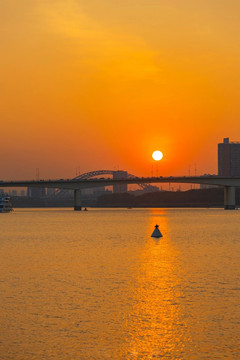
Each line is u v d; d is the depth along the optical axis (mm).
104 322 46031
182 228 191125
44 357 37844
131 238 142500
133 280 67062
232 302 53469
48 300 54500
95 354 38438
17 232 168750
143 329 44062
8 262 86750
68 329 44031
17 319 46875
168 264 83938
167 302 53594
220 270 76250
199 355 38219
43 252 104000
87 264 83875
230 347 39750
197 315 48281
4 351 38969
